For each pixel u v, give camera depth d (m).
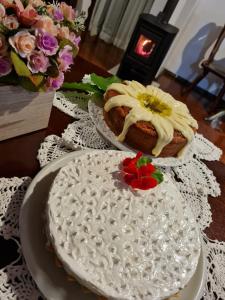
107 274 0.28
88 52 1.65
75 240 0.29
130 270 0.29
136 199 0.34
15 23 0.32
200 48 1.69
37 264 0.29
